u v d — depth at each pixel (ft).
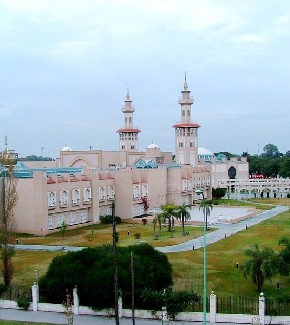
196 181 490.49
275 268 165.27
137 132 595.06
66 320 137.49
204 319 124.36
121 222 361.51
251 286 173.47
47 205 304.91
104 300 140.15
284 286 173.06
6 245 168.76
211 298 134.00
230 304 139.33
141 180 403.34
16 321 136.87
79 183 339.16
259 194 578.66
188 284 176.96
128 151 507.71
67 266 149.89
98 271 143.02
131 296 139.44
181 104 557.74
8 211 172.86
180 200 441.27
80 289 143.84
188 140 553.64
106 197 370.94
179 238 278.26
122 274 140.46
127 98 597.52
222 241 266.16
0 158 207.51
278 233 293.84
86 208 348.59
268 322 130.72
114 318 138.62
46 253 237.66
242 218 363.56
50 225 310.24
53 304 145.28
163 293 136.36
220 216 377.50
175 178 440.04
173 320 135.13
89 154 491.72
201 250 240.94
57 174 322.34
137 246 168.66
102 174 371.15
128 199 379.96
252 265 164.96
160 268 155.22
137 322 134.92
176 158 561.02
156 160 514.27
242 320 132.16
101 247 168.25
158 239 276.00
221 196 550.36
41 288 151.02
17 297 152.66
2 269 170.71
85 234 299.79
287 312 134.21
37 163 506.89
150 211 416.05
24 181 303.89
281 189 575.79
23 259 221.66
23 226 303.68
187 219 327.88
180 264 208.95
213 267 202.08
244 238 276.00
